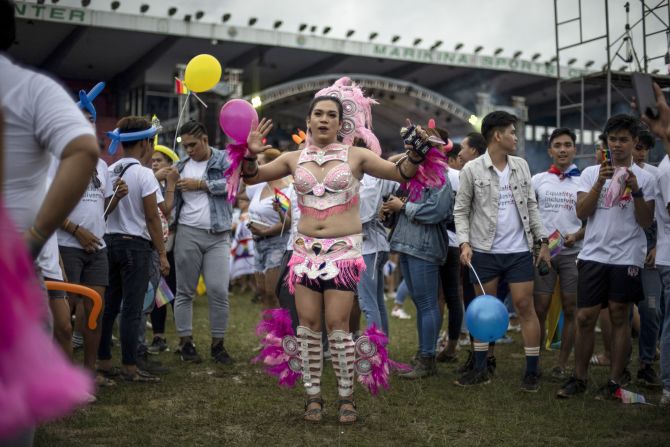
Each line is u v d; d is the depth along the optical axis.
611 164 4.50
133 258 4.89
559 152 5.79
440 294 6.58
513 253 4.93
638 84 2.55
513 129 5.02
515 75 21.31
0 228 1.61
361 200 5.30
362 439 3.70
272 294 6.14
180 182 5.66
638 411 4.28
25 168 2.09
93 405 4.29
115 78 21.45
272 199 6.02
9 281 1.55
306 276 4.02
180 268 5.73
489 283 5.01
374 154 3.98
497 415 4.20
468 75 21.89
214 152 5.89
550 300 5.67
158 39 18.02
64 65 20.11
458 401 4.53
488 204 4.98
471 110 23.78
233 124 3.86
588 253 4.65
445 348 5.98
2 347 1.51
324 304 4.22
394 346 6.61
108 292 4.97
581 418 4.12
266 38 17.78
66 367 1.57
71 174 1.97
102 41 18.03
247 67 20.28
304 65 21.06
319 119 3.99
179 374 5.24
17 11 15.37
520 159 5.11
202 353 6.11
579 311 4.69
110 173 4.96
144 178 4.91
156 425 3.88
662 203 4.35
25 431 2.02
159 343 6.33
